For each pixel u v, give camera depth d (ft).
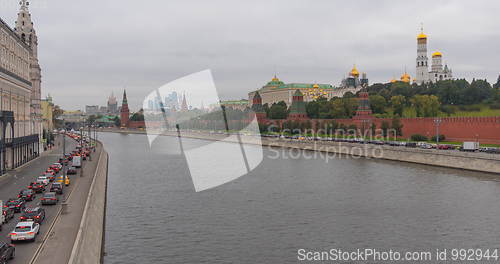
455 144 378.73
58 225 121.60
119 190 226.79
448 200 196.85
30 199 163.12
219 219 165.89
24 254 95.61
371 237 144.46
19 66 293.84
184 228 153.89
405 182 246.47
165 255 126.62
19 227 105.70
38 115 372.17
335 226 156.76
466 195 206.90
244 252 129.29
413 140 428.56
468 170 287.48
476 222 161.07
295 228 154.20
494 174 267.80
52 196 155.33
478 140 368.89
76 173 247.29
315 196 209.46
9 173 239.09
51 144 502.79
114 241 139.23
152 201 198.39
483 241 140.56
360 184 242.58
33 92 368.07
